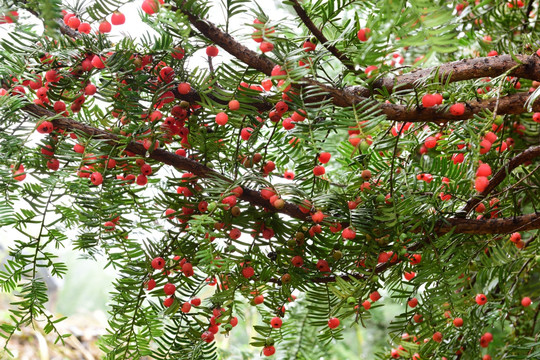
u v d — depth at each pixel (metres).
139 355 1.00
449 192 1.01
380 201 0.98
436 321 1.01
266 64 0.93
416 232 1.00
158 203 0.98
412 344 1.06
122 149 0.95
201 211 0.97
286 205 0.98
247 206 0.99
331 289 0.99
